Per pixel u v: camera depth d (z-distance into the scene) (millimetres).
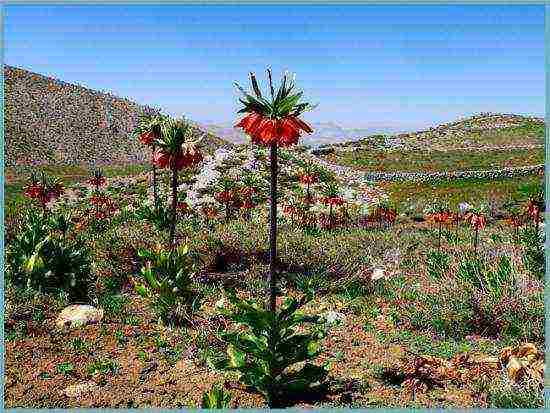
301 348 5812
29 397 5574
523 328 7699
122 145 65688
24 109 64938
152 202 26438
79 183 36719
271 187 5484
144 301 9078
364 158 50031
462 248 12953
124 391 5828
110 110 71875
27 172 47062
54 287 8492
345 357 7031
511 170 37969
